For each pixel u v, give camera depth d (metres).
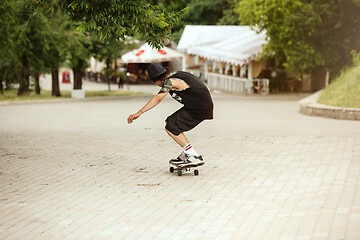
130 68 56.03
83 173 8.34
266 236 5.10
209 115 7.88
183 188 7.21
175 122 7.94
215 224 5.55
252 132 12.81
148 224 5.64
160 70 7.86
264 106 25.41
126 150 10.54
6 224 5.75
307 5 29.30
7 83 35.06
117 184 7.55
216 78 44.16
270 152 9.79
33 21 26.53
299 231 5.18
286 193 6.68
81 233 5.41
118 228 5.53
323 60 30.70
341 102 18.20
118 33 8.60
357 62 22.66
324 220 5.48
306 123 14.98
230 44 40.72
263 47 34.25
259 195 6.66
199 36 47.12
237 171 8.20
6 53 28.09
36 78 33.59
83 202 6.59
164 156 9.80
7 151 10.55
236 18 51.34
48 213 6.14
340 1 27.81
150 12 8.81
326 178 7.39
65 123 16.38
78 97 32.28
